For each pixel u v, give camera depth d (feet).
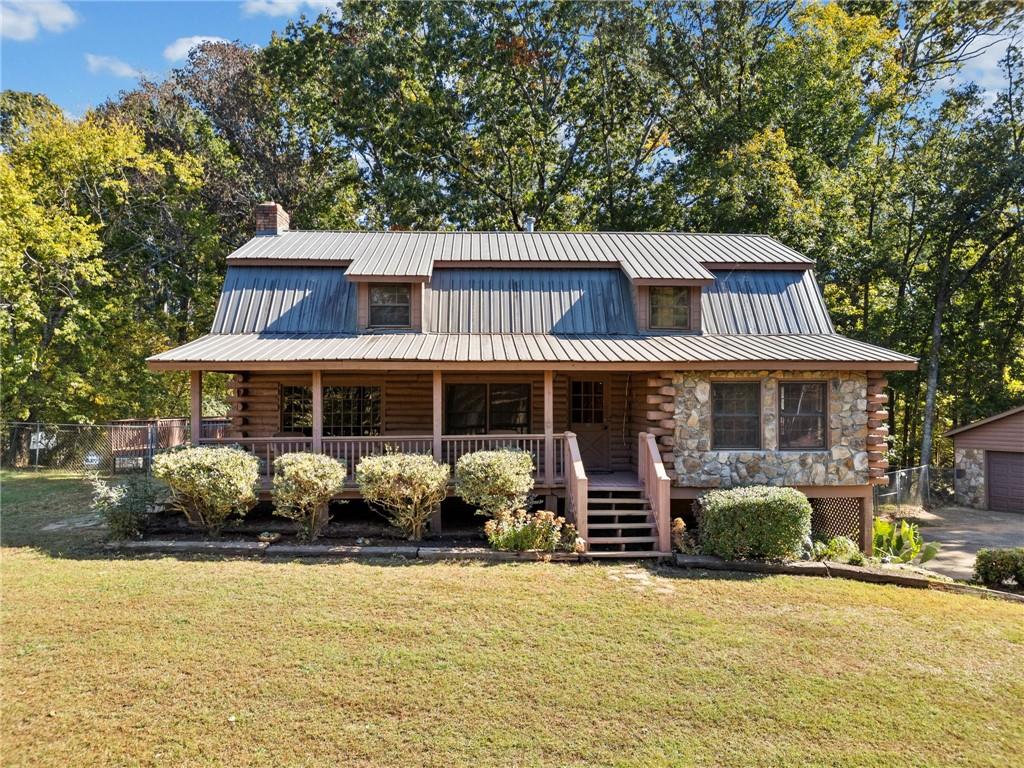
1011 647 25.16
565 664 22.38
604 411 51.83
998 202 77.15
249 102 99.09
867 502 42.70
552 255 52.95
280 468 37.32
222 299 48.29
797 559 35.24
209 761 16.76
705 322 48.62
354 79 88.84
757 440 42.39
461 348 42.60
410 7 92.32
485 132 95.40
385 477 35.73
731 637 25.08
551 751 17.49
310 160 101.65
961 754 17.83
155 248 90.74
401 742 17.74
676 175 91.50
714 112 86.74
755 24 94.27
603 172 95.09
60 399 81.05
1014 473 73.05
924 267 88.07
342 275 50.80
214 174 94.89
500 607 27.43
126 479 41.16
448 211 93.40
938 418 100.58
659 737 18.26
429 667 21.88
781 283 51.37
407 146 94.48
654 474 38.34
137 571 31.27
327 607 26.89
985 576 35.76
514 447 43.86
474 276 51.31
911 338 86.99
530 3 91.76
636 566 34.32
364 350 41.52
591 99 94.99
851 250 80.94
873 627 26.68
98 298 82.02
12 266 70.74
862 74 93.20
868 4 96.58
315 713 19.01
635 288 48.37
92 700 19.45
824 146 85.87
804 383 42.73
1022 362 86.58
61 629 24.29
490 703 19.76
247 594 28.17
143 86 101.40
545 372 40.93
